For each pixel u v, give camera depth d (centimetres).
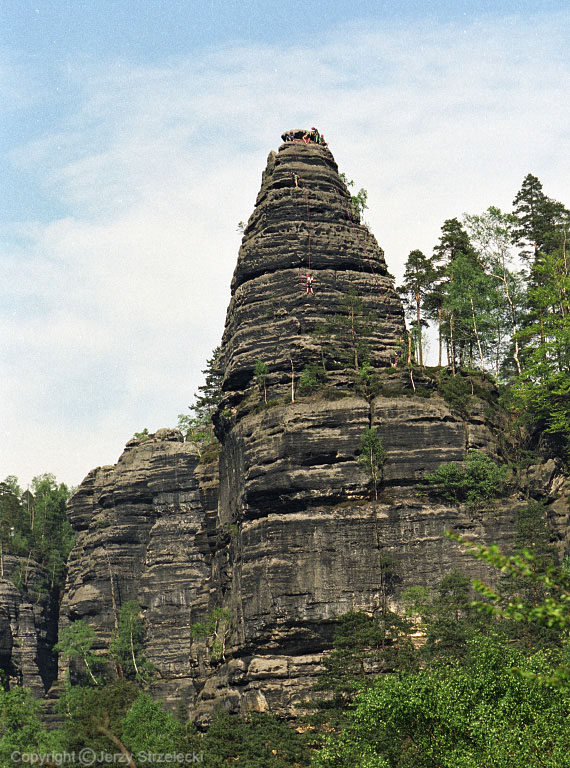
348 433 12512
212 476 14825
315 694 11581
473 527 12269
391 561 12019
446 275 15038
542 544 11412
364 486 12362
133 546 18650
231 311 14512
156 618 17500
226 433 13912
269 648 11931
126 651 17362
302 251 14112
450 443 12619
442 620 10494
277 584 11975
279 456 12475
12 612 19512
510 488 12744
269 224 14362
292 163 14725
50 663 19938
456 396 13038
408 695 6619
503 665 6631
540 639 9731
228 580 13288
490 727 6006
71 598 19238
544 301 13975
